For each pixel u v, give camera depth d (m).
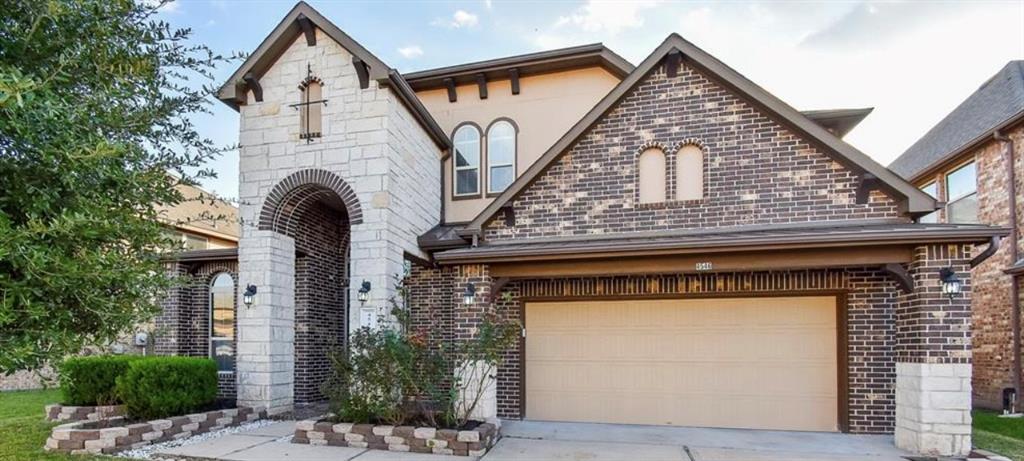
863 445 7.93
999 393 11.92
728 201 9.33
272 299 10.59
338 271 13.28
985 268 12.48
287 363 10.99
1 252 3.48
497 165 13.06
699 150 9.64
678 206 9.53
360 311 10.12
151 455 7.39
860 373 8.76
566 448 7.83
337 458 7.28
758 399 9.20
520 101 13.12
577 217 9.98
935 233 7.31
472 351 8.41
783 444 8.02
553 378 10.09
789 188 9.08
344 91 10.70
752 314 9.34
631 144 9.90
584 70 12.85
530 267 9.28
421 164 12.07
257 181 10.92
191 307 12.94
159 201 5.59
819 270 9.00
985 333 12.43
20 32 4.20
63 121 4.11
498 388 10.21
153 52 5.54
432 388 8.09
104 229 4.41
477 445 7.48
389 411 8.08
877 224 8.48
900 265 7.85
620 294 9.78
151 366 8.62
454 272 9.93
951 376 7.33
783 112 9.02
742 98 9.41
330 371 12.34
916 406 7.55
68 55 4.42
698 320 9.55
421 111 11.59
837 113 10.64
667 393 9.59
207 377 9.59
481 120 13.26
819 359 9.03
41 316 4.05
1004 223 11.96
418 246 11.63
